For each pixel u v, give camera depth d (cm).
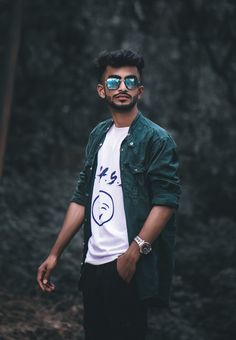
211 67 1482
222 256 935
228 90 1484
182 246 1030
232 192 1265
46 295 700
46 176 1198
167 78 1486
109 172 355
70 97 1405
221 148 1410
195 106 1479
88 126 1417
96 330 365
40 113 1370
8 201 1028
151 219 340
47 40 1377
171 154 351
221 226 1116
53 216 1031
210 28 1447
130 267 339
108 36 1460
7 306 629
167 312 727
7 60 1061
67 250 866
